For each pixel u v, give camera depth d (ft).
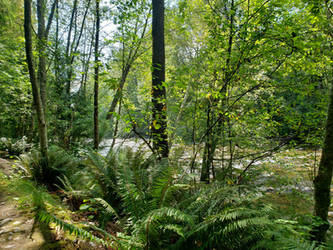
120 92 12.14
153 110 12.72
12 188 9.70
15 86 23.77
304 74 12.90
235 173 14.44
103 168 11.30
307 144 13.10
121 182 9.34
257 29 11.84
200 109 13.94
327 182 8.62
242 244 6.72
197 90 13.58
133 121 12.07
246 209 6.66
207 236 6.73
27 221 8.64
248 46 11.73
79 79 25.64
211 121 14.14
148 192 9.38
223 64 13.35
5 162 18.42
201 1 16.33
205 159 13.91
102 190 10.59
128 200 8.54
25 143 24.79
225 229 6.16
